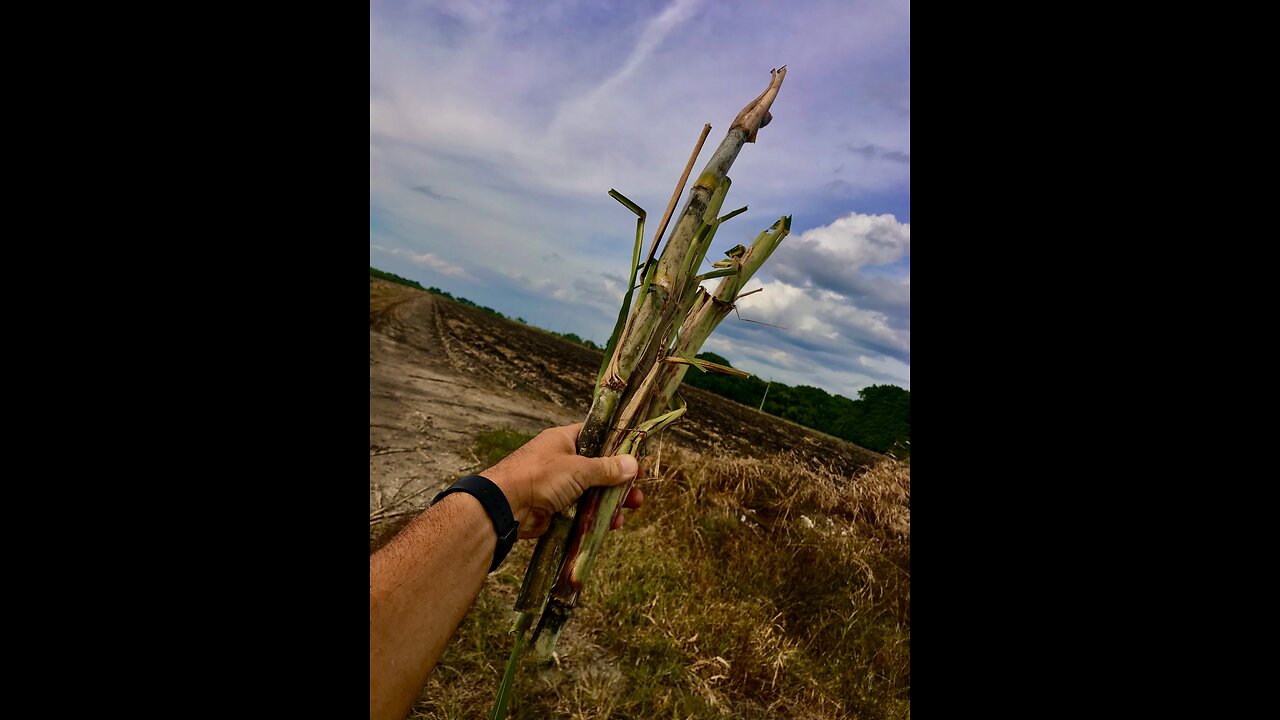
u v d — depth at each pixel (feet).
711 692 8.80
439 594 2.66
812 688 9.63
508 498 3.25
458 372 39.70
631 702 8.04
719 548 14.01
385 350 39.88
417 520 2.89
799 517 17.48
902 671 10.52
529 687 7.91
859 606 12.49
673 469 17.58
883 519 18.39
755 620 10.85
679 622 10.14
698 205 3.65
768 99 3.74
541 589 3.59
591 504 3.66
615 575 11.25
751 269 4.09
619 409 3.89
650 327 3.76
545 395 40.06
